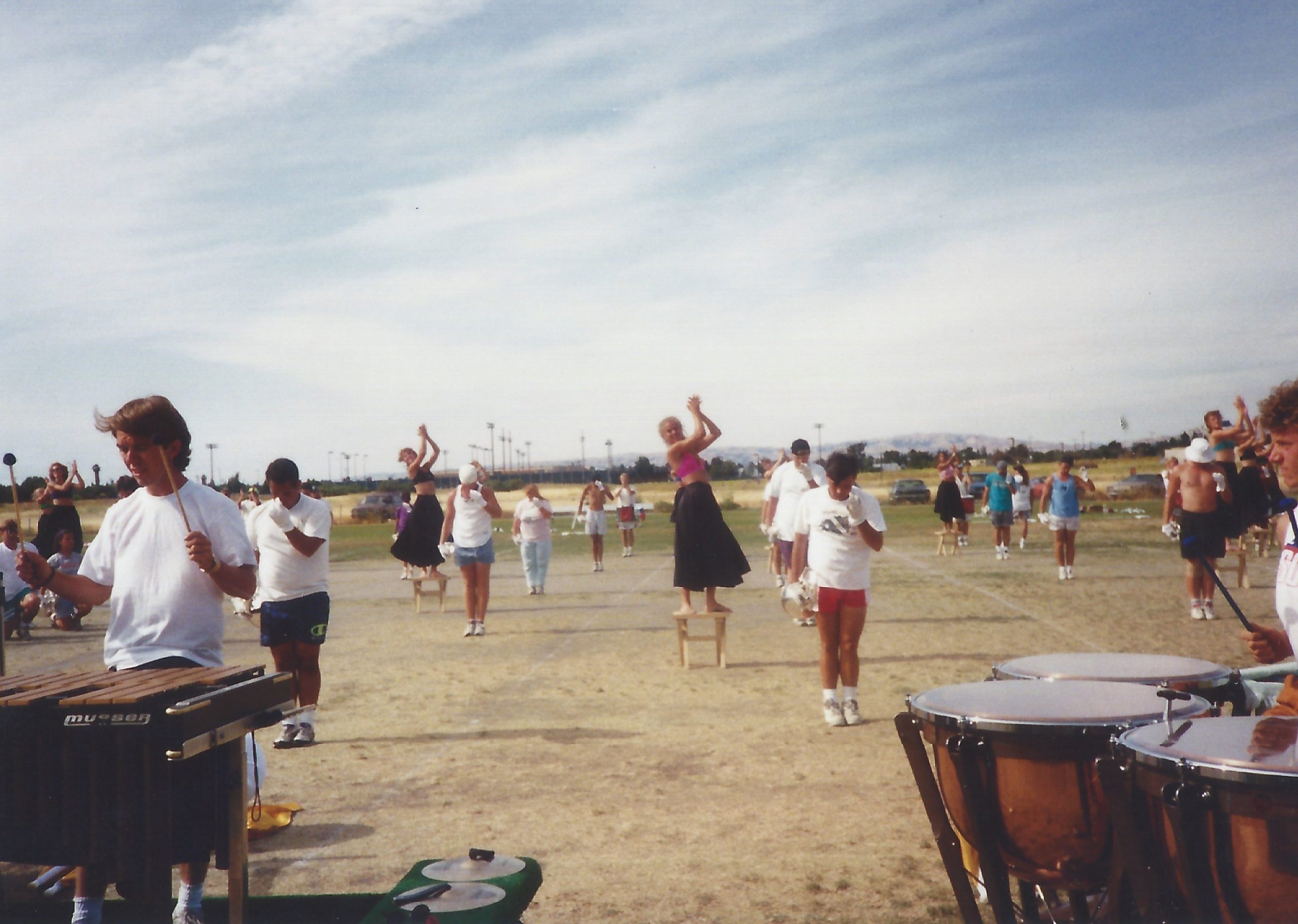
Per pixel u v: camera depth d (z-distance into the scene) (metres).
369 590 20.86
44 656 13.12
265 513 7.64
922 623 13.17
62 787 3.23
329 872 5.02
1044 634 11.94
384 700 9.41
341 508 67.88
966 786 3.32
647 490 107.31
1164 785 2.70
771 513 17.28
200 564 4.05
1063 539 18.22
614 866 5.02
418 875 3.33
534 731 8.02
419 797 6.31
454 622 15.04
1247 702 3.84
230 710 3.42
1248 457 12.79
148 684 3.44
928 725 3.47
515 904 3.12
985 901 4.28
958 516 25.12
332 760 7.27
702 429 10.74
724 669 10.54
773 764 6.84
